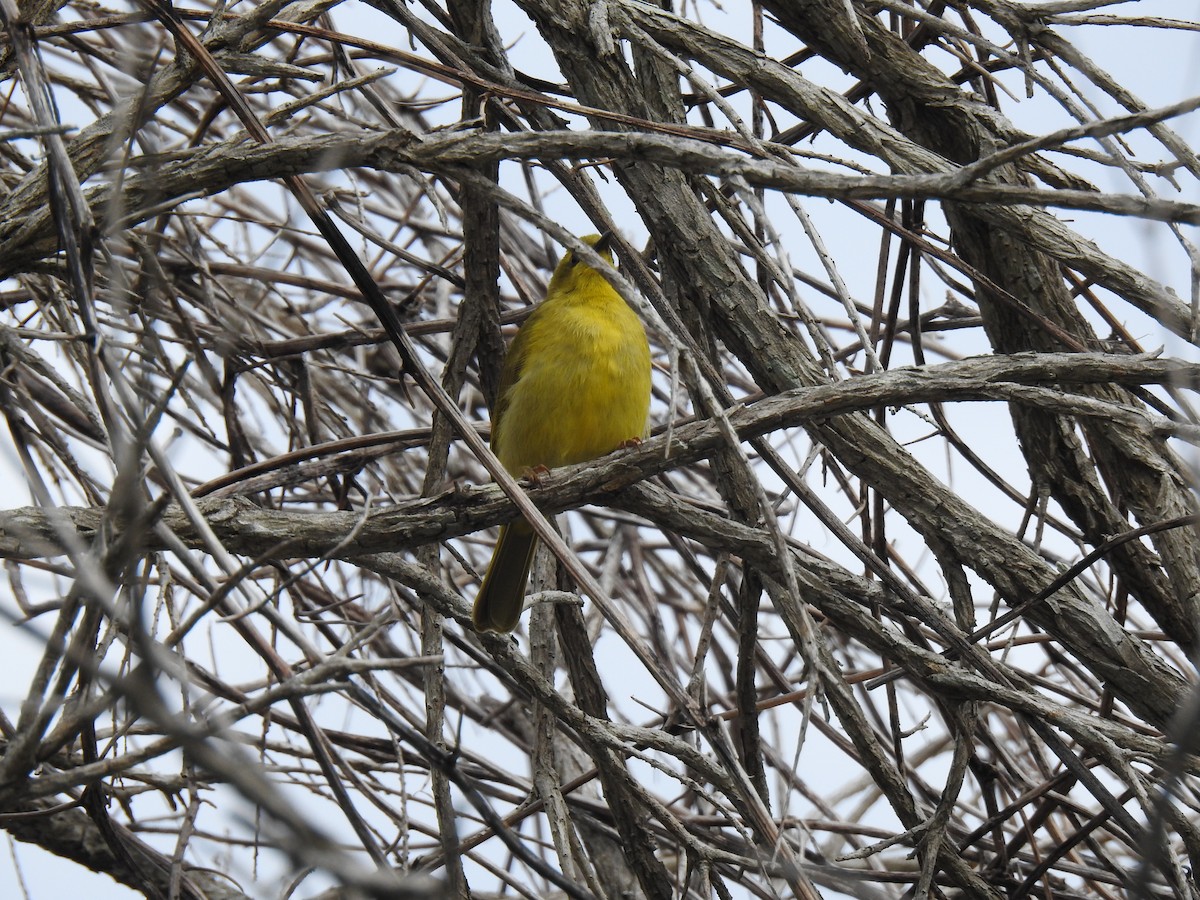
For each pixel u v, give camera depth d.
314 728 7.75
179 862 7.65
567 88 9.44
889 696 9.55
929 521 8.96
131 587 6.10
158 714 4.82
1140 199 6.45
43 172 8.48
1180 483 9.54
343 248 7.67
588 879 8.85
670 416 6.35
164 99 8.39
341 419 12.55
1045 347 9.88
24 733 6.11
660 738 8.37
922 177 6.62
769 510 6.76
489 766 11.20
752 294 8.99
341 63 10.02
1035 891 10.05
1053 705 8.55
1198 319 7.75
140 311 6.62
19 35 7.50
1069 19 8.72
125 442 6.11
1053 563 11.48
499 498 8.24
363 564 8.30
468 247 9.64
